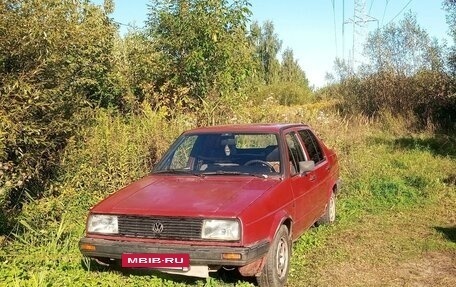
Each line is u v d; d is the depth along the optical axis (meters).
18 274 4.79
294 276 5.39
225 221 4.36
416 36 21.78
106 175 7.80
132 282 4.84
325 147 7.52
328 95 30.97
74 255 5.46
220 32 11.48
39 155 6.95
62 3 7.69
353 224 7.63
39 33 6.48
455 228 7.34
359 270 5.63
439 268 5.71
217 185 5.12
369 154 12.35
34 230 6.03
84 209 7.24
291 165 5.72
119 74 11.35
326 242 6.71
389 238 6.88
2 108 6.18
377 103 21.84
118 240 4.60
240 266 4.42
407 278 5.39
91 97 11.25
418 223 7.66
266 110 11.97
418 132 18.19
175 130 9.35
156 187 5.19
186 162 5.83
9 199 6.75
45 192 7.14
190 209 4.50
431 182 10.02
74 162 7.55
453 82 18.48
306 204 5.93
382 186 9.69
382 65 22.20
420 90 20.20
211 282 4.79
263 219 4.62
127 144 8.47
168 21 11.95
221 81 11.53
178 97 11.42
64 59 7.25
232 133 5.98
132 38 12.47
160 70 11.83
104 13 11.52
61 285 4.61
